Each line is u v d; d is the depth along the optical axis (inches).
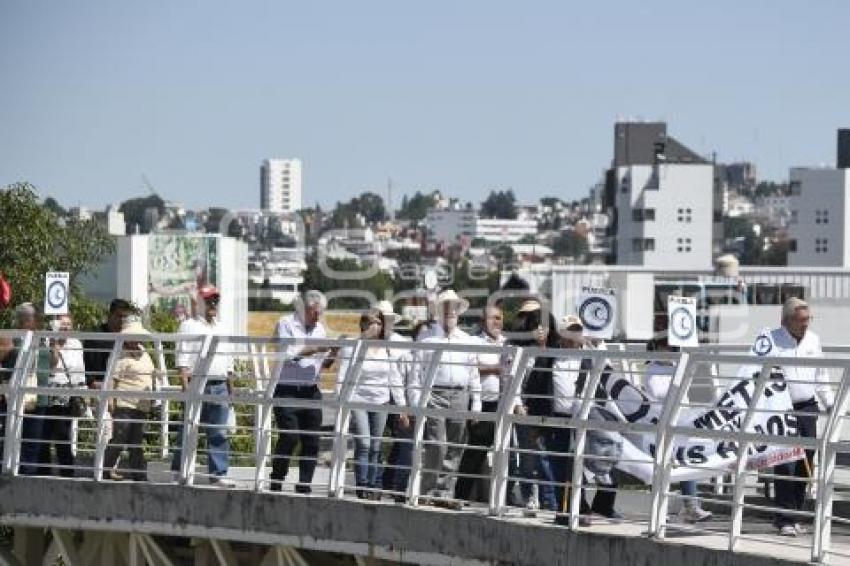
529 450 1134.4
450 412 1178.6
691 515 1186.6
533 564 1107.3
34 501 1437.0
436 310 1333.7
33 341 1466.5
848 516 1234.6
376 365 1322.6
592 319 1327.5
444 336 1314.0
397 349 1296.8
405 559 1192.8
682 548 1020.5
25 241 2263.8
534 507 1181.7
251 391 1390.3
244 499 1302.9
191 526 1333.7
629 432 1071.6
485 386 1290.6
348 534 1229.7
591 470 1152.8
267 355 1312.7
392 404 1325.0
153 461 1606.8
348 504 1229.7
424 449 1333.7
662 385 1221.7
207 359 1355.8
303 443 1334.9
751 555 980.6
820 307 2962.6
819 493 955.3
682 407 1048.8
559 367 1199.6
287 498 1272.1
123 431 1451.8
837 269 3722.9
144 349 1409.9
